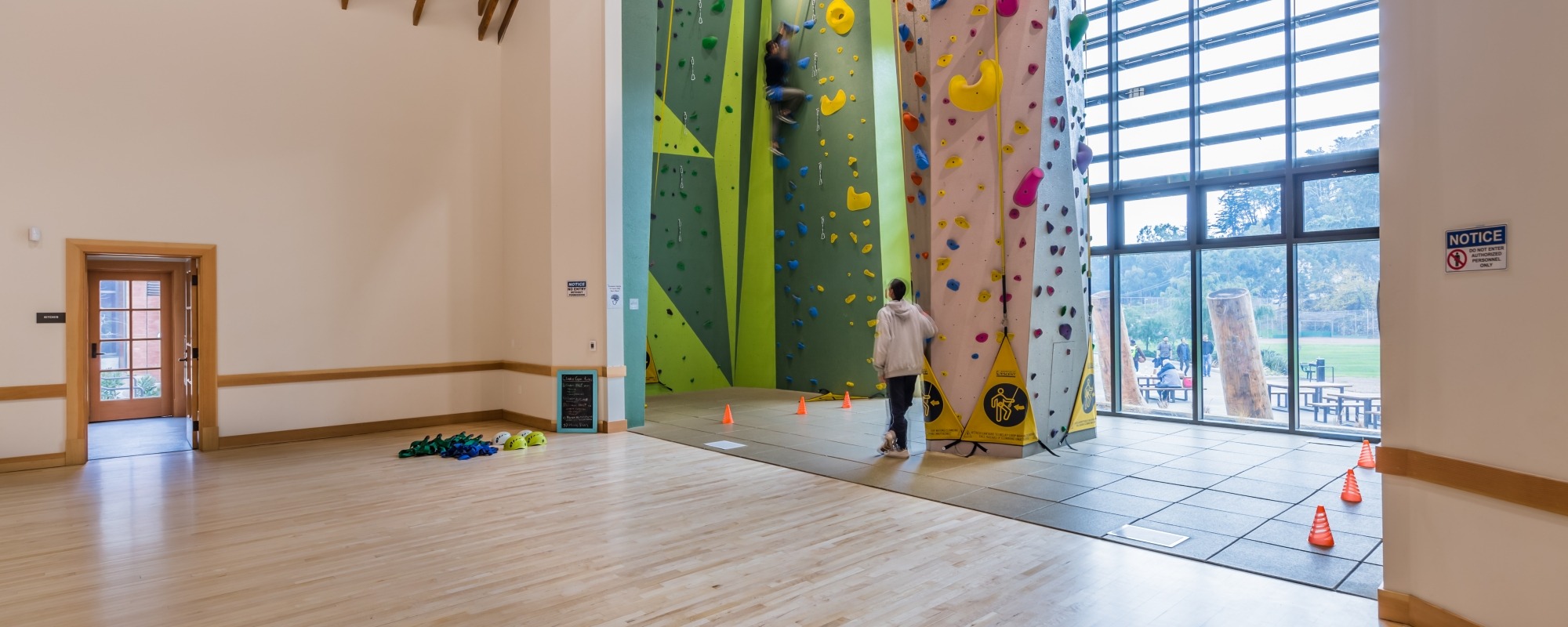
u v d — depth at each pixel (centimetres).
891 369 602
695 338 1105
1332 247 659
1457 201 260
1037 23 574
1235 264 720
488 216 846
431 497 499
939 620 294
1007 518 434
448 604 316
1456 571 264
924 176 637
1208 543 382
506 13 830
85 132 621
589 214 757
